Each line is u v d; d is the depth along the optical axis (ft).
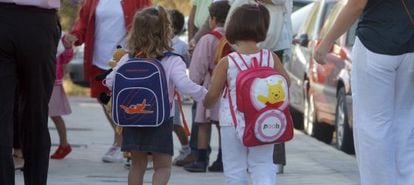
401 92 24.71
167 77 28.43
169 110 28.43
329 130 58.34
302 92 61.98
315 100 57.67
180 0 93.61
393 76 24.48
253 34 27.07
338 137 51.65
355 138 25.17
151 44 28.50
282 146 38.88
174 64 28.48
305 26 64.08
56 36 27.12
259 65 27.02
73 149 47.62
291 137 26.89
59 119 42.70
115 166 40.91
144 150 28.76
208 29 40.60
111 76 29.07
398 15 24.21
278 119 26.43
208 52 38.17
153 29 28.55
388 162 24.67
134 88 28.19
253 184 27.12
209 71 38.40
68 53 41.83
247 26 26.96
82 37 41.63
